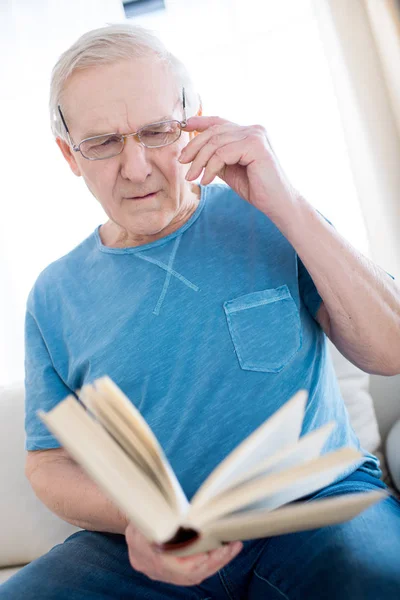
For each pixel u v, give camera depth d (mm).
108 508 1048
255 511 676
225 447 1086
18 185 2277
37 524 1587
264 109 2164
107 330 1199
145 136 1112
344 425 1183
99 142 1117
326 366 1204
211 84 2186
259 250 1196
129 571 1054
